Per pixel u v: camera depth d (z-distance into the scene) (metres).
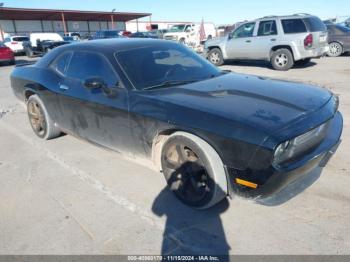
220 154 2.44
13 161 4.10
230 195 2.59
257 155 2.22
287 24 10.30
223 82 3.28
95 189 3.28
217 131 2.39
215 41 12.61
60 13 37.56
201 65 3.83
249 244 2.38
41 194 3.24
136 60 3.42
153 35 26.52
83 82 3.65
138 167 3.73
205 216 2.74
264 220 2.63
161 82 3.25
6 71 14.48
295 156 2.37
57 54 4.30
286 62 10.48
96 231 2.62
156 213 2.82
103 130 3.51
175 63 3.62
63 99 3.96
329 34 13.68
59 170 3.77
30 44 22.66
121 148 3.40
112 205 2.98
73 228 2.67
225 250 2.34
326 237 2.39
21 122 5.95
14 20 39.78
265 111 2.47
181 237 2.50
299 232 2.46
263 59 11.19
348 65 11.03
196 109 2.58
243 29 11.59
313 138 2.55
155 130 2.86
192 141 2.58
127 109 3.07
